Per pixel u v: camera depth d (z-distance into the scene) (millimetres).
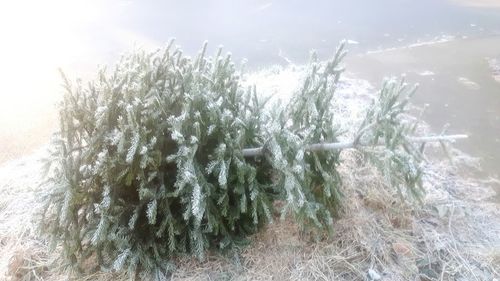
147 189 2094
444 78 4930
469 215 2857
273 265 2400
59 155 2229
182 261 2404
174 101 2363
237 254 2443
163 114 2273
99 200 2258
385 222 2701
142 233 2330
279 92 3869
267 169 2521
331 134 2465
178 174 2154
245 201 2197
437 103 4297
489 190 3096
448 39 6469
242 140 2268
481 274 2428
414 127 2434
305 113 2434
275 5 8898
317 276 2357
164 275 2336
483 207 2941
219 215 2334
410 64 5418
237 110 2465
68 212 2139
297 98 2459
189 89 2371
